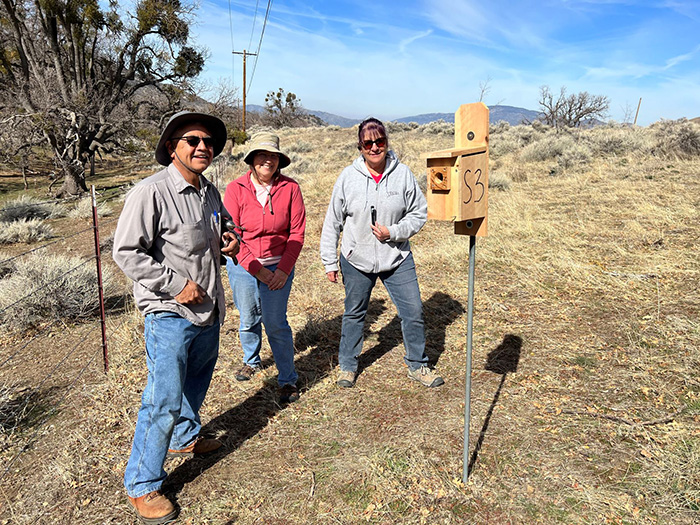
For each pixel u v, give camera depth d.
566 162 12.77
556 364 3.66
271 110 60.28
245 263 3.24
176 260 2.30
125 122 25.73
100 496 2.60
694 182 9.04
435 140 24.28
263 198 3.27
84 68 26.56
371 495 2.51
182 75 27.59
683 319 3.98
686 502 2.27
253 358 3.85
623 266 5.39
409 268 3.41
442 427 3.02
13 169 32.56
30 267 5.96
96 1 23.73
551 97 44.34
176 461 2.85
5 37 23.95
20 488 2.71
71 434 3.19
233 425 3.21
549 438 2.84
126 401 3.54
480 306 4.86
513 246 6.41
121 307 6.04
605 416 2.97
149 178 2.24
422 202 3.39
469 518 2.32
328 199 11.99
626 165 11.72
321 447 2.93
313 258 7.20
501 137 20.47
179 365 2.33
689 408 2.95
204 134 2.26
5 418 3.44
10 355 4.70
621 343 3.83
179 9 26.14
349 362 3.63
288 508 2.46
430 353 4.03
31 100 23.05
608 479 2.48
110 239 10.09
